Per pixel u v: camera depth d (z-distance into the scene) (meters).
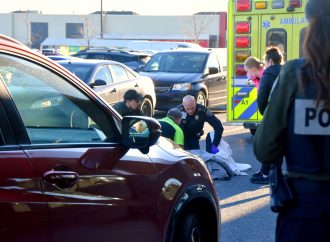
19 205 3.13
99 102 4.09
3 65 3.46
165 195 4.27
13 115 3.36
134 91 8.96
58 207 3.36
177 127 8.69
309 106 2.99
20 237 3.13
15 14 68.69
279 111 3.07
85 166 3.63
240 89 12.65
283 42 12.29
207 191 4.85
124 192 3.87
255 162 10.98
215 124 9.57
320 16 3.00
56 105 3.77
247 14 12.46
